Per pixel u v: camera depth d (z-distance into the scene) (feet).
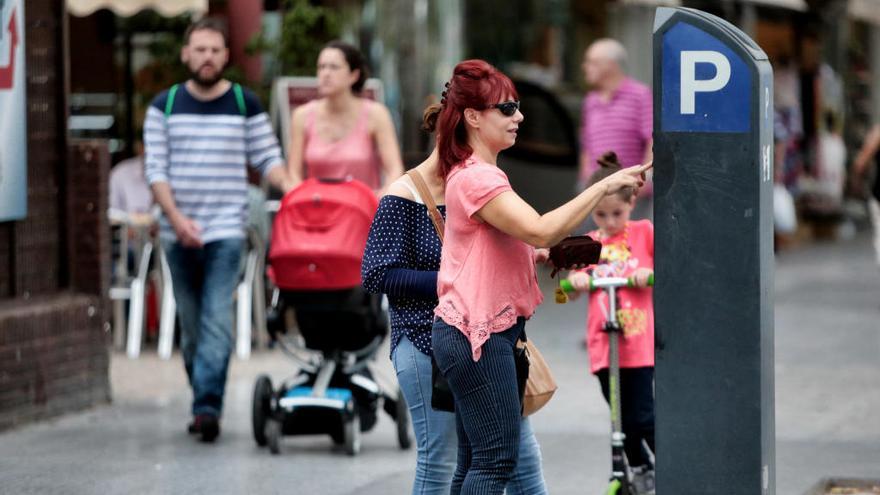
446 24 148.36
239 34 112.47
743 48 41.39
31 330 72.69
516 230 41.14
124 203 103.40
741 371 42.29
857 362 90.63
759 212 41.73
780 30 188.55
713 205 42.06
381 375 71.97
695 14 41.86
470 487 42.09
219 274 70.44
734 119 41.68
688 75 41.98
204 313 70.03
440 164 43.39
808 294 126.72
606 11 170.81
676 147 42.22
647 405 56.18
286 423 65.98
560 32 168.86
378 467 63.57
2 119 71.67
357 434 66.33
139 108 117.08
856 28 249.34
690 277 42.42
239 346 94.17
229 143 71.15
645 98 98.73
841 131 222.07
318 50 111.24
